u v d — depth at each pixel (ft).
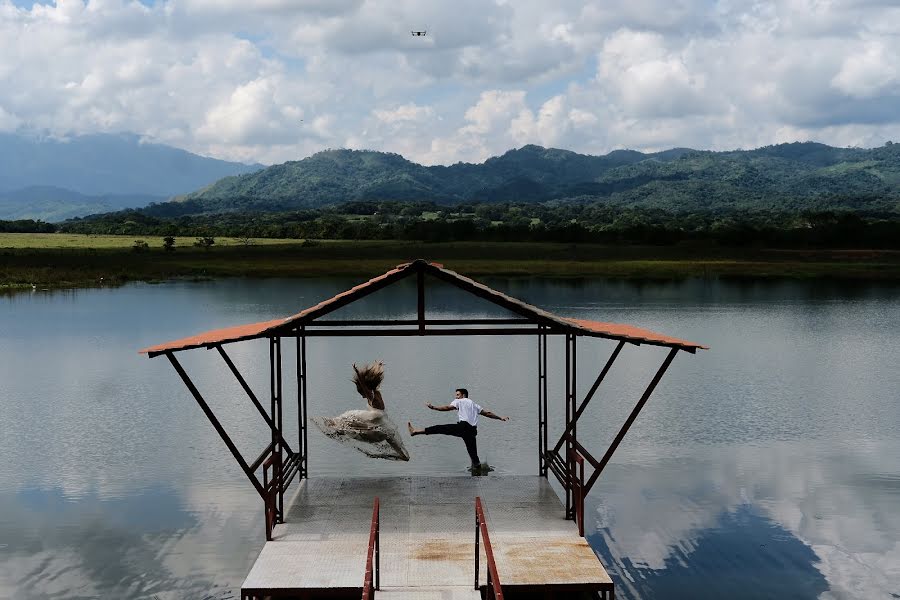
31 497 49.01
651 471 54.13
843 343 118.52
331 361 101.76
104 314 164.25
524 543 34.50
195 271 310.24
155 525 43.96
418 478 44.24
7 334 131.85
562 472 41.57
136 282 270.46
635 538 42.34
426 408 73.36
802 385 85.30
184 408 74.69
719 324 143.64
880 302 189.37
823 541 41.93
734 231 420.36
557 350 110.83
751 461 56.44
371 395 41.11
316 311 35.88
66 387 85.81
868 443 61.16
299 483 43.52
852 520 44.93
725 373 92.73
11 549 40.81
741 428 66.08
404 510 38.70
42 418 70.95
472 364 98.89
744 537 42.34
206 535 42.47
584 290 230.27
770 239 416.05
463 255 379.55
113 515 45.65
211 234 536.01
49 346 117.80
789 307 177.47
